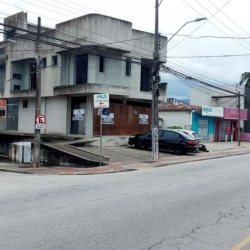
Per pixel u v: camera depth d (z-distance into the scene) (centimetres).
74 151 2348
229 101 5569
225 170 1873
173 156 2702
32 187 1294
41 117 2078
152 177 1603
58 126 3400
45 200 1044
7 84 3847
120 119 3284
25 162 2403
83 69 3183
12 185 1346
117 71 3247
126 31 3170
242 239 699
